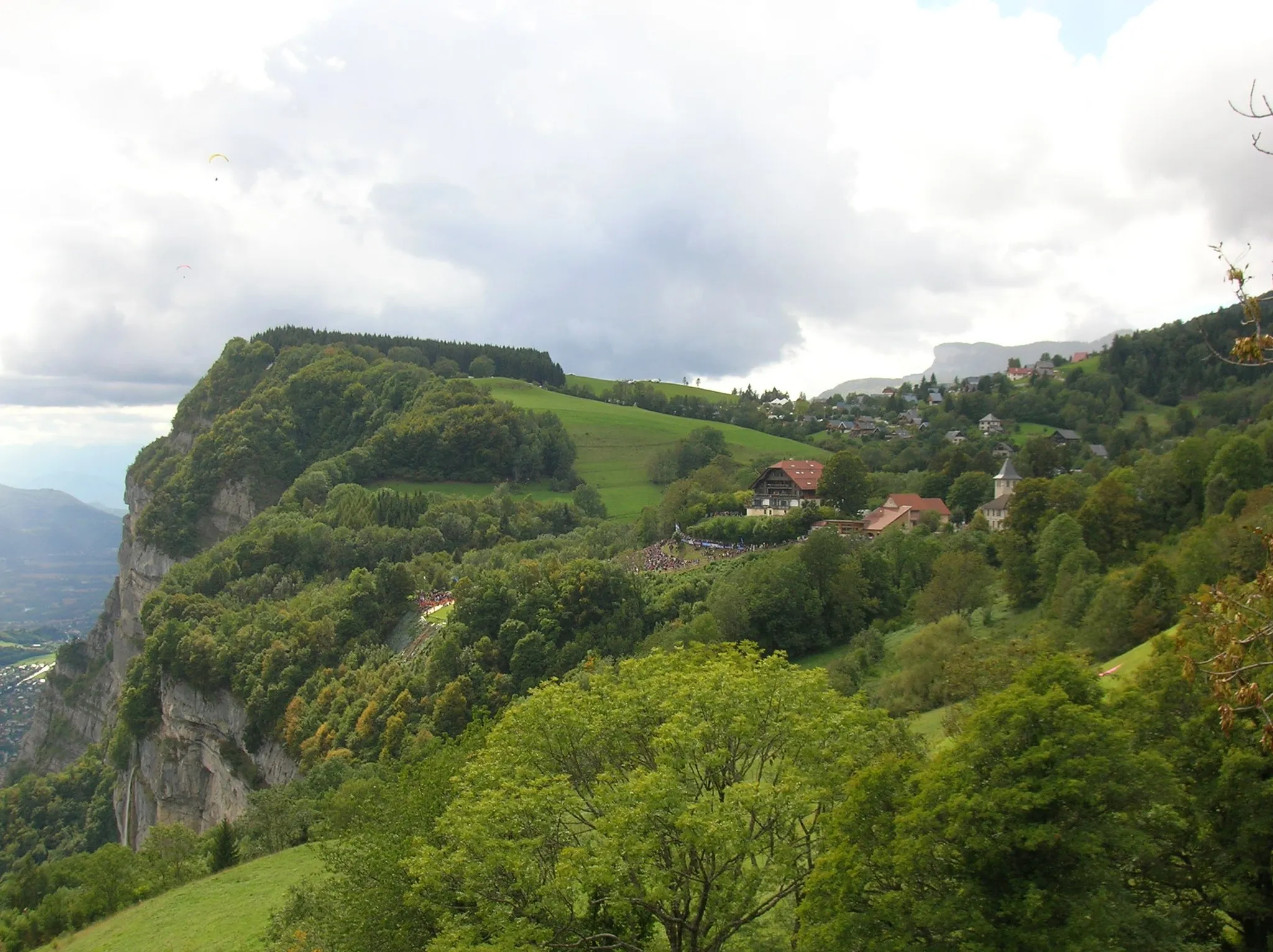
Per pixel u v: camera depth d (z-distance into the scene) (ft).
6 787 636.89
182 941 153.58
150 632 441.68
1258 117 41.37
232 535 612.29
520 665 305.53
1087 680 81.00
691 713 105.19
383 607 389.39
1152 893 82.43
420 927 107.86
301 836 215.51
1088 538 293.43
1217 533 203.21
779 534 418.31
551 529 551.59
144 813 416.26
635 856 87.51
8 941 183.93
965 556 293.84
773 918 108.68
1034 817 73.00
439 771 123.75
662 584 362.12
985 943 71.92
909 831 77.66
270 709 342.44
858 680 253.24
